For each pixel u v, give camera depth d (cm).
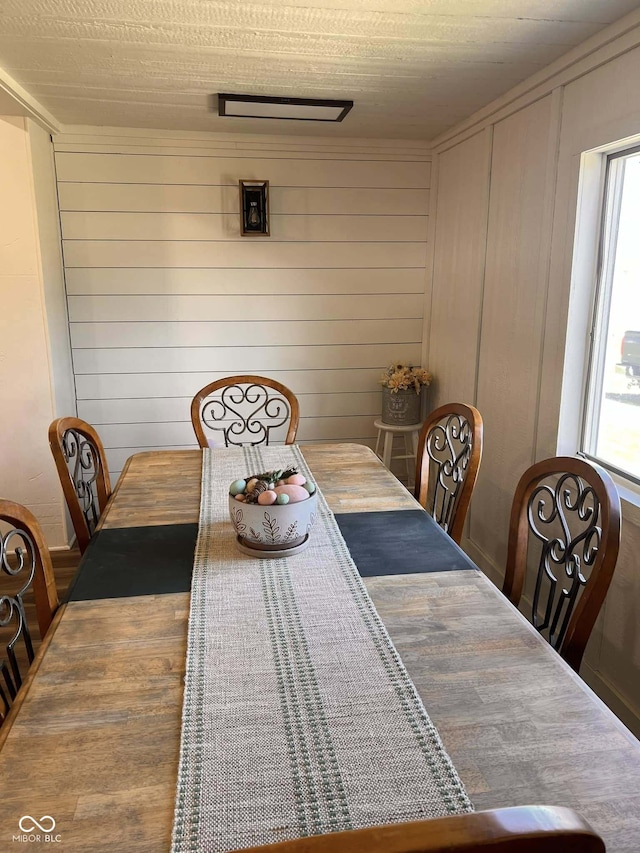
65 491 175
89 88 254
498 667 102
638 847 69
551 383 230
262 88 253
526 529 146
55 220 323
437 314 350
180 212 338
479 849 44
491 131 274
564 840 45
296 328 362
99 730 88
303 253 354
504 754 83
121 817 73
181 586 130
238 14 180
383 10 177
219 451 232
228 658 104
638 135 179
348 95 261
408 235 361
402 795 76
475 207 294
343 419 378
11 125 280
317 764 81
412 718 89
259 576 133
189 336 353
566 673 101
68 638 111
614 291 211
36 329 300
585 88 203
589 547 121
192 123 312
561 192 218
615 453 213
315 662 103
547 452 235
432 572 136
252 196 334
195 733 87
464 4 172
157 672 101
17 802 75
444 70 228
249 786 77
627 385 205
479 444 178
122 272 340
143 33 194
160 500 182
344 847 44
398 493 186
